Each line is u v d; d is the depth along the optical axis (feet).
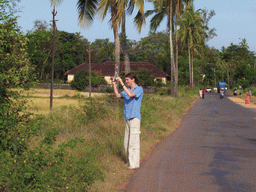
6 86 12.65
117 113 33.53
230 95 165.07
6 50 13.94
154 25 109.19
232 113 58.08
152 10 104.99
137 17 56.18
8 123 11.59
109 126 28.09
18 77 13.28
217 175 17.15
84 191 11.99
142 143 25.55
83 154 18.86
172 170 18.11
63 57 229.04
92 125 29.43
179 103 68.54
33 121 12.43
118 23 46.24
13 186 9.57
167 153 22.75
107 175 16.48
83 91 162.40
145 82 154.10
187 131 34.55
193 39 163.84
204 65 238.89
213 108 70.64
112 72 202.49
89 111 33.63
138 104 18.51
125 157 20.72
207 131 34.78
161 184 15.46
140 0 45.78
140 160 20.54
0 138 11.14
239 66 307.58
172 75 102.73
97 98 39.27
